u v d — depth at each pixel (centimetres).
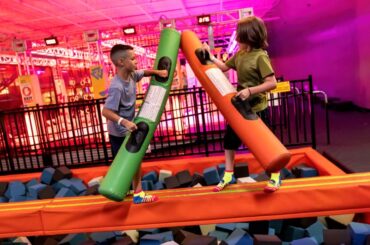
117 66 267
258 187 294
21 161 642
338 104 834
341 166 410
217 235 287
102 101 533
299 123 679
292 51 1317
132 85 278
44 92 1253
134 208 288
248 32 253
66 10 1010
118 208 289
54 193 401
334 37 921
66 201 313
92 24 1271
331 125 673
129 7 1063
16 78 1108
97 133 606
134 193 288
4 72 1089
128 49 263
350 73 845
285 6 1350
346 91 878
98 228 292
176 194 297
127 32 926
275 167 245
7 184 442
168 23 838
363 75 778
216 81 270
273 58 1691
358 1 776
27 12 976
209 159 439
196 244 251
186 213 285
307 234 287
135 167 266
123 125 257
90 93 1220
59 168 454
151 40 1570
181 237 282
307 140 567
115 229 291
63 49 1240
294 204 275
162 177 423
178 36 301
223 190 294
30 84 860
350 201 271
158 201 287
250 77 262
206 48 284
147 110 276
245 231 278
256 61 255
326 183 283
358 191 270
